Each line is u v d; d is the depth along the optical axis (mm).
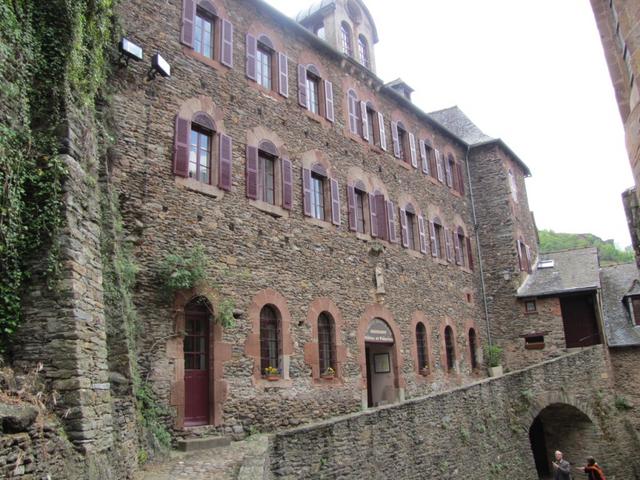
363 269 18078
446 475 14344
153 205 12164
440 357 21203
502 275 26234
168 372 11531
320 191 17391
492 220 26922
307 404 14625
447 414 15234
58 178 7965
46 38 8594
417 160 22969
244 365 13141
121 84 12125
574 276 26047
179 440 11219
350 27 22141
